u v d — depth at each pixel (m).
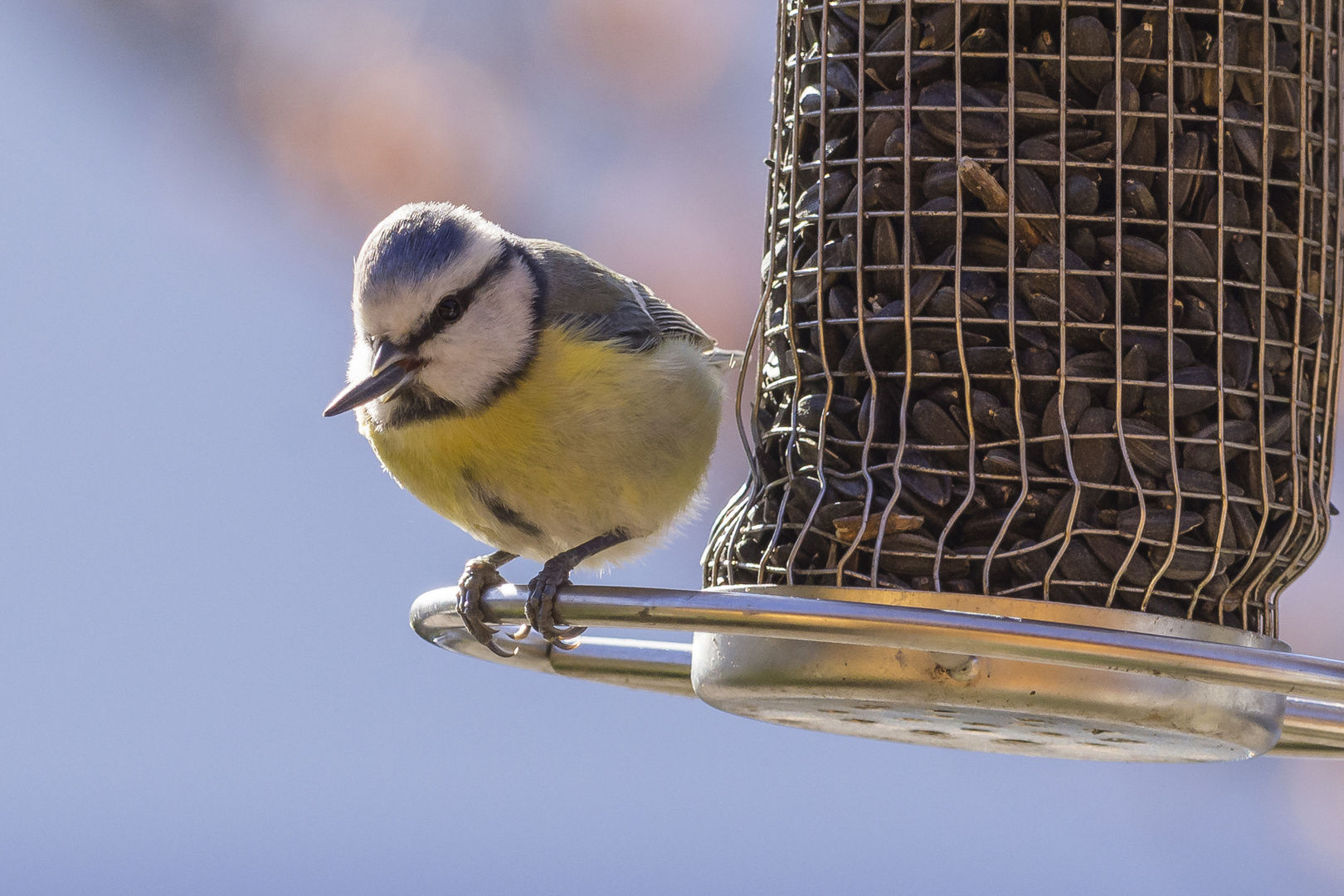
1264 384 7.84
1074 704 7.07
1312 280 8.13
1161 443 7.57
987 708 7.14
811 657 7.30
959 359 7.67
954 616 6.30
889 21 8.03
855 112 8.06
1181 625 7.31
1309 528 7.95
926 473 7.63
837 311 8.02
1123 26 7.80
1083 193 7.73
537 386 8.41
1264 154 7.90
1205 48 7.88
